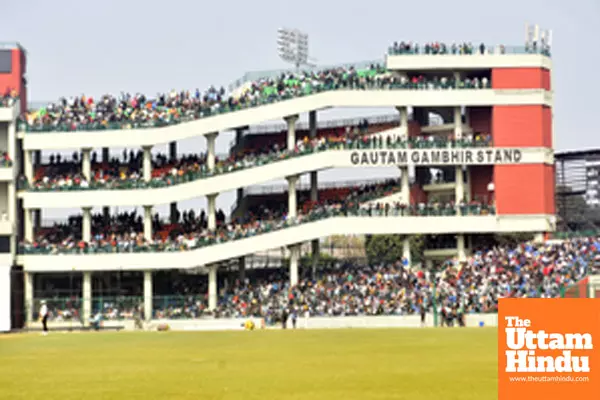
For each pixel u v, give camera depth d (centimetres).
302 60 11706
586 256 8469
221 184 9162
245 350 4644
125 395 2916
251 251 9031
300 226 9006
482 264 8744
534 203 9356
